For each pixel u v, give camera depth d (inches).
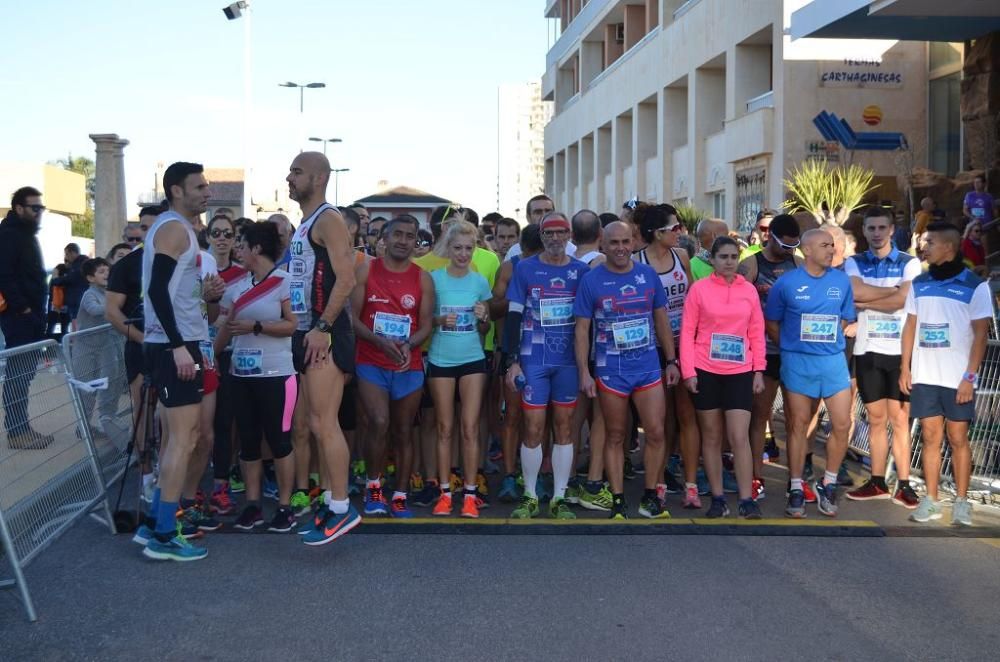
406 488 287.6
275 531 269.3
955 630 198.8
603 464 305.1
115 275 288.8
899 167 783.1
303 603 213.3
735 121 916.6
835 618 204.8
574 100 1748.3
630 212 372.5
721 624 201.3
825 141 821.2
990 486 304.5
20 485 222.7
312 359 236.2
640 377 279.6
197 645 191.2
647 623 201.6
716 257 278.5
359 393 281.7
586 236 318.3
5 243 379.9
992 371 301.6
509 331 286.4
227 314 292.5
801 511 287.9
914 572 235.5
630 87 1353.3
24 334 384.5
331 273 236.7
